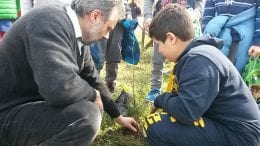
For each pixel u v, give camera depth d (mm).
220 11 3385
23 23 2359
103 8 2387
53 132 2420
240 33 3236
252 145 2508
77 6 2408
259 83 3162
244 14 3266
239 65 3271
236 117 2492
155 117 2662
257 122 2520
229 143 2516
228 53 3262
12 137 2482
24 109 2459
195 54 2418
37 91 2561
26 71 2445
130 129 3188
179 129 2566
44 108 2443
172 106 2477
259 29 3223
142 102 3975
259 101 3248
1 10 3846
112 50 3990
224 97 2467
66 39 2314
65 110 2396
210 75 2355
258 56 3184
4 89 2469
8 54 2410
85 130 2420
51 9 2342
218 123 2551
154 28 2611
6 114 2463
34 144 2502
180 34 2523
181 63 2490
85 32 2461
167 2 4297
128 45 4039
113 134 3260
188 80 2389
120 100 3691
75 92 2354
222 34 3283
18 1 4000
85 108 2418
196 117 2393
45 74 2234
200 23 4125
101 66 3887
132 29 3969
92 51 3770
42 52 2236
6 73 2434
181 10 2582
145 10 4352
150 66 5914
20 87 2492
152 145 2703
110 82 4281
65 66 2268
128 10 4176
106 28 2482
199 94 2340
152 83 4141
